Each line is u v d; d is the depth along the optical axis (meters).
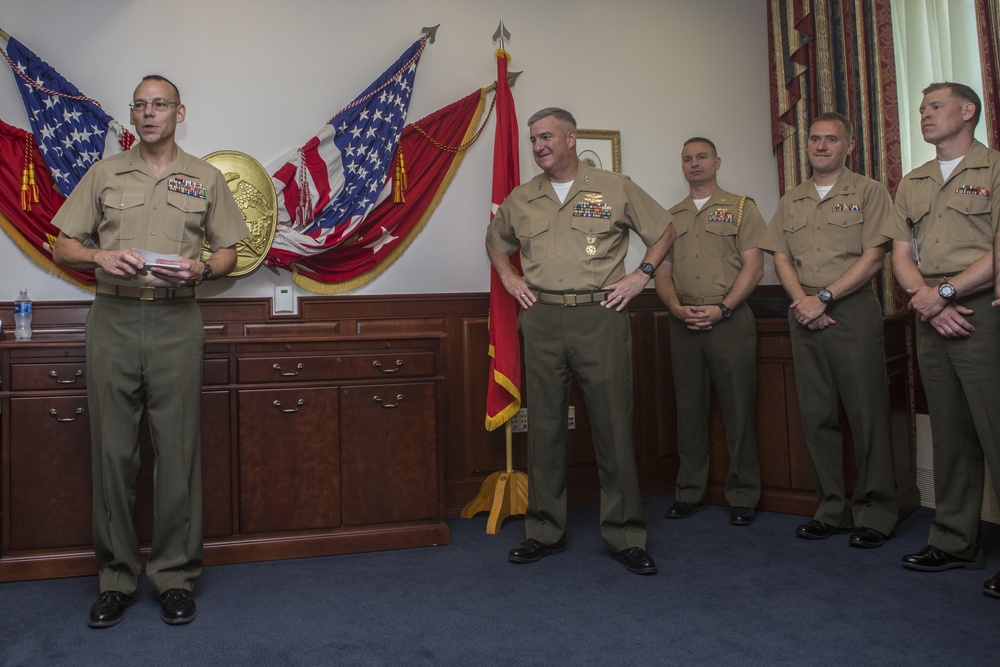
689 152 3.49
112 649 2.09
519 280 2.95
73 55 3.25
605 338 2.76
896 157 3.52
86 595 2.54
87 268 2.30
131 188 2.37
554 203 2.84
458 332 3.65
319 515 2.96
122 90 3.29
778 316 3.54
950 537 2.65
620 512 2.80
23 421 2.73
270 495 2.92
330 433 2.98
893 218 2.72
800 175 3.98
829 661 1.94
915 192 2.65
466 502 3.62
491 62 3.76
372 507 3.01
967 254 2.50
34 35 3.22
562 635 2.13
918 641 2.05
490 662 1.97
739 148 4.13
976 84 3.27
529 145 3.80
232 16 3.43
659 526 3.27
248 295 3.44
